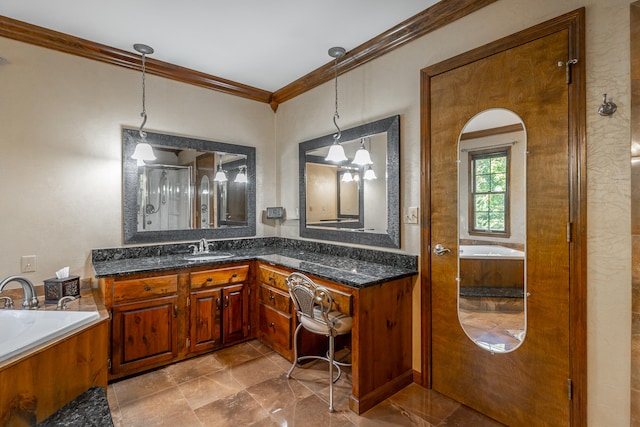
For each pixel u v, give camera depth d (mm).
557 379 1632
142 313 2297
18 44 2236
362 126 2598
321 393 2113
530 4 1714
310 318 2057
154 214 2836
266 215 3531
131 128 2705
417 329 2225
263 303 2766
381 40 2381
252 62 2771
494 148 1859
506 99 1808
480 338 1924
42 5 1982
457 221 2027
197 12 2068
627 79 1412
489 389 1887
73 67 2441
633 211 1401
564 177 1598
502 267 1827
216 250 3180
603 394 1490
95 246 2547
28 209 2279
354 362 1939
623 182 1425
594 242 1506
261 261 2771
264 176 3535
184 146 2979
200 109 3082
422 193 2199
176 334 2443
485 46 1882
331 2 1983
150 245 2812
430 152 2162
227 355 2615
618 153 1436
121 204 2662
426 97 2180
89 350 1748
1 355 1348
